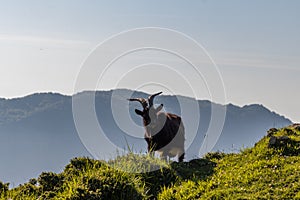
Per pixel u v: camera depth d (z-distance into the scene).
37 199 15.85
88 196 15.38
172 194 16.67
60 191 16.59
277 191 15.01
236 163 19.36
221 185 16.55
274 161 17.58
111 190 16.14
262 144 20.17
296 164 17.00
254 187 15.69
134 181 17.20
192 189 16.77
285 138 19.52
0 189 16.92
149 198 17.38
